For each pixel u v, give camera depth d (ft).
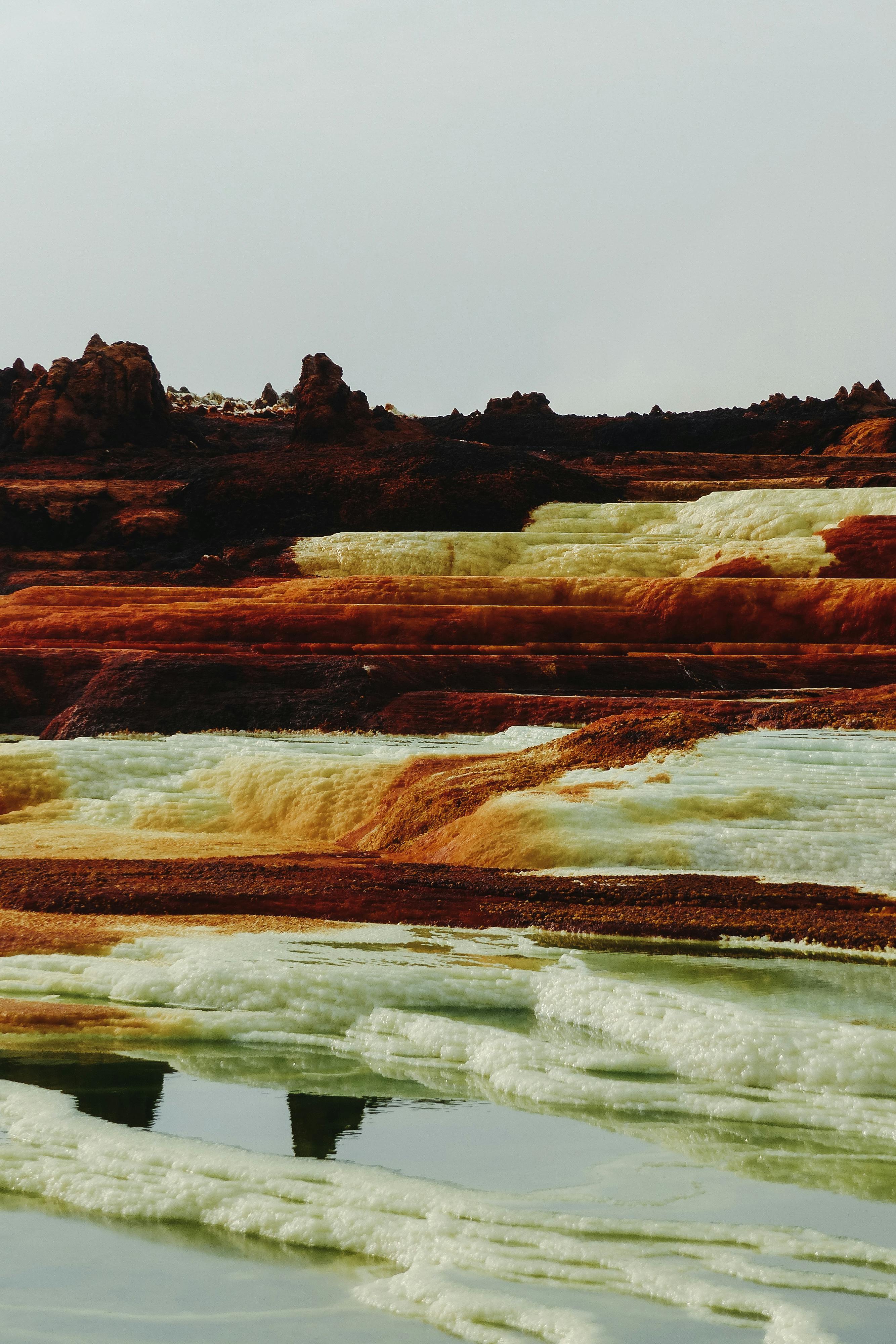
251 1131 25.18
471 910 46.34
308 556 199.52
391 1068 30.14
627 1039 31.14
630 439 383.04
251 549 205.77
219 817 75.31
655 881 49.80
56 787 80.48
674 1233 19.76
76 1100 27.30
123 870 55.67
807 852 52.13
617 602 161.99
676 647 145.89
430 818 63.93
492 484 232.73
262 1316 17.39
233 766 80.84
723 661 132.46
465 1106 27.04
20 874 54.49
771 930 42.52
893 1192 21.77
